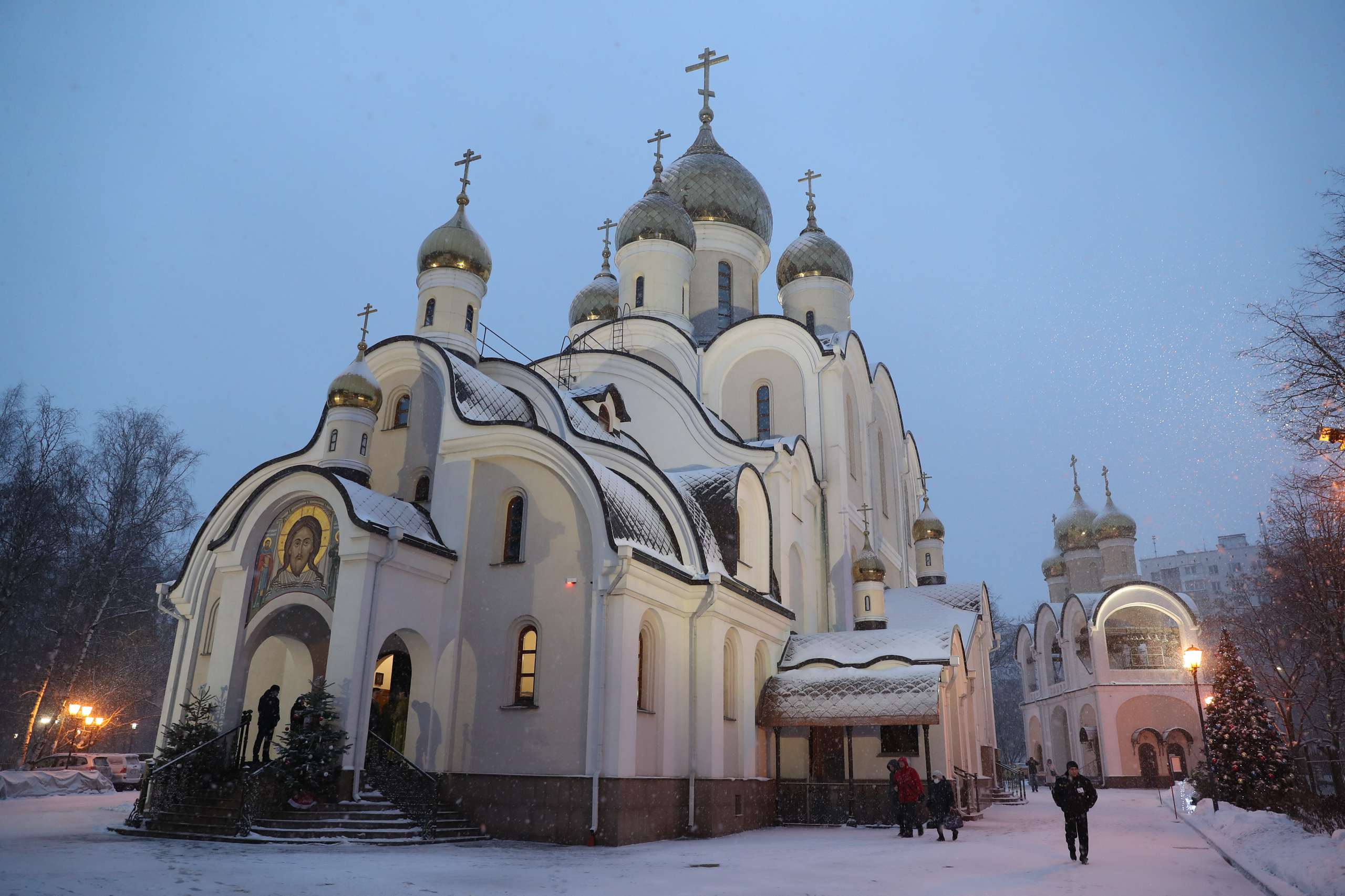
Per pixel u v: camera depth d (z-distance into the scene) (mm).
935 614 28531
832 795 21688
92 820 17453
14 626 32438
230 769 16344
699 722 18672
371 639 16156
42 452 31797
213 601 19969
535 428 18109
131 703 35625
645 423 27094
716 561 20453
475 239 24375
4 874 9703
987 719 30578
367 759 15906
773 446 25938
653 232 33562
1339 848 11273
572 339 36656
